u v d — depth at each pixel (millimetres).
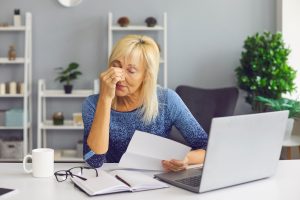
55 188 1449
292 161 1884
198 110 3648
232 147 1411
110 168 1737
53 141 4227
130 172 1581
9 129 4180
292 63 4004
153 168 1692
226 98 3627
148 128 1914
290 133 3488
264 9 4160
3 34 4168
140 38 1832
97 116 1703
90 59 4188
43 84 4113
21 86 3994
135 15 4160
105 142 1708
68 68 3992
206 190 1409
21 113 3934
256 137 1477
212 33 4184
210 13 4172
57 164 1803
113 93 1693
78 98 4234
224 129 1366
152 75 1819
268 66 3680
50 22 4160
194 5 4164
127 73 1786
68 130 4227
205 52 4195
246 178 1507
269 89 3641
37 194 1384
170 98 1961
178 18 4172
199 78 4207
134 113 1889
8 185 1482
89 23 4160
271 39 3746
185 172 1626
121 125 1897
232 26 4176
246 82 3758
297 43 3988
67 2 4121
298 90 4012
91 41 4176
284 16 3975
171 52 4199
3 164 1801
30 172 1644
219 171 1406
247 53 3801
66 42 4180
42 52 4184
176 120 1954
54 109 4234
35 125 4227
